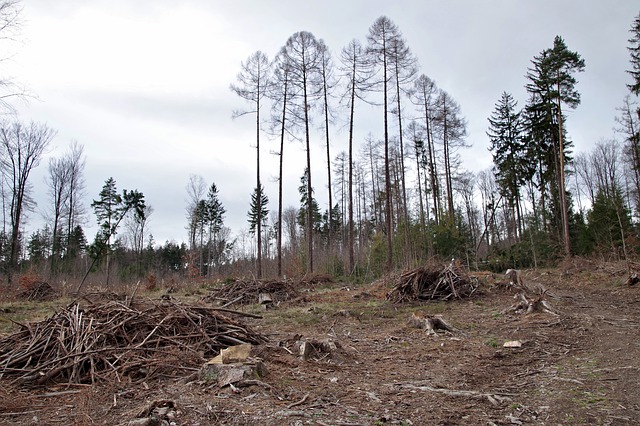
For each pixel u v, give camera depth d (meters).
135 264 42.28
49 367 5.42
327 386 5.07
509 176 31.92
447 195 31.28
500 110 33.25
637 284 13.70
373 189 43.00
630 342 7.21
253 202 49.97
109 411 4.21
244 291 15.16
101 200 38.44
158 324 6.53
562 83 23.69
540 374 5.69
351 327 9.68
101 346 5.90
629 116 28.73
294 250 36.69
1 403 4.33
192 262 33.75
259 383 4.77
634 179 36.19
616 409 4.21
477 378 5.59
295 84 25.97
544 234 28.48
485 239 47.53
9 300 18.08
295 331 9.40
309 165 25.59
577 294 13.70
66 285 22.42
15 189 29.05
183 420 3.81
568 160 30.00
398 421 3.95
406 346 7.66
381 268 24.50
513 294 13.20
